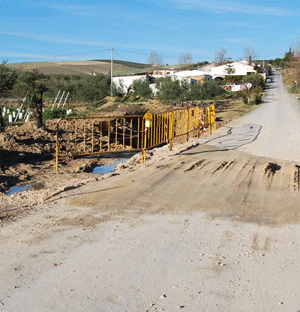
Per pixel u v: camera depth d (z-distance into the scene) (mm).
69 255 5465
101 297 4293
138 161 13289
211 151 13875
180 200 8188
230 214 7305
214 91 54250
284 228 6535
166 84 49094
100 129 12797
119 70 161875
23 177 12125
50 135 19234
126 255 5449
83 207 7855
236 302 4172
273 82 94812
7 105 42844
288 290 4430
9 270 4996
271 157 12797
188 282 4641
